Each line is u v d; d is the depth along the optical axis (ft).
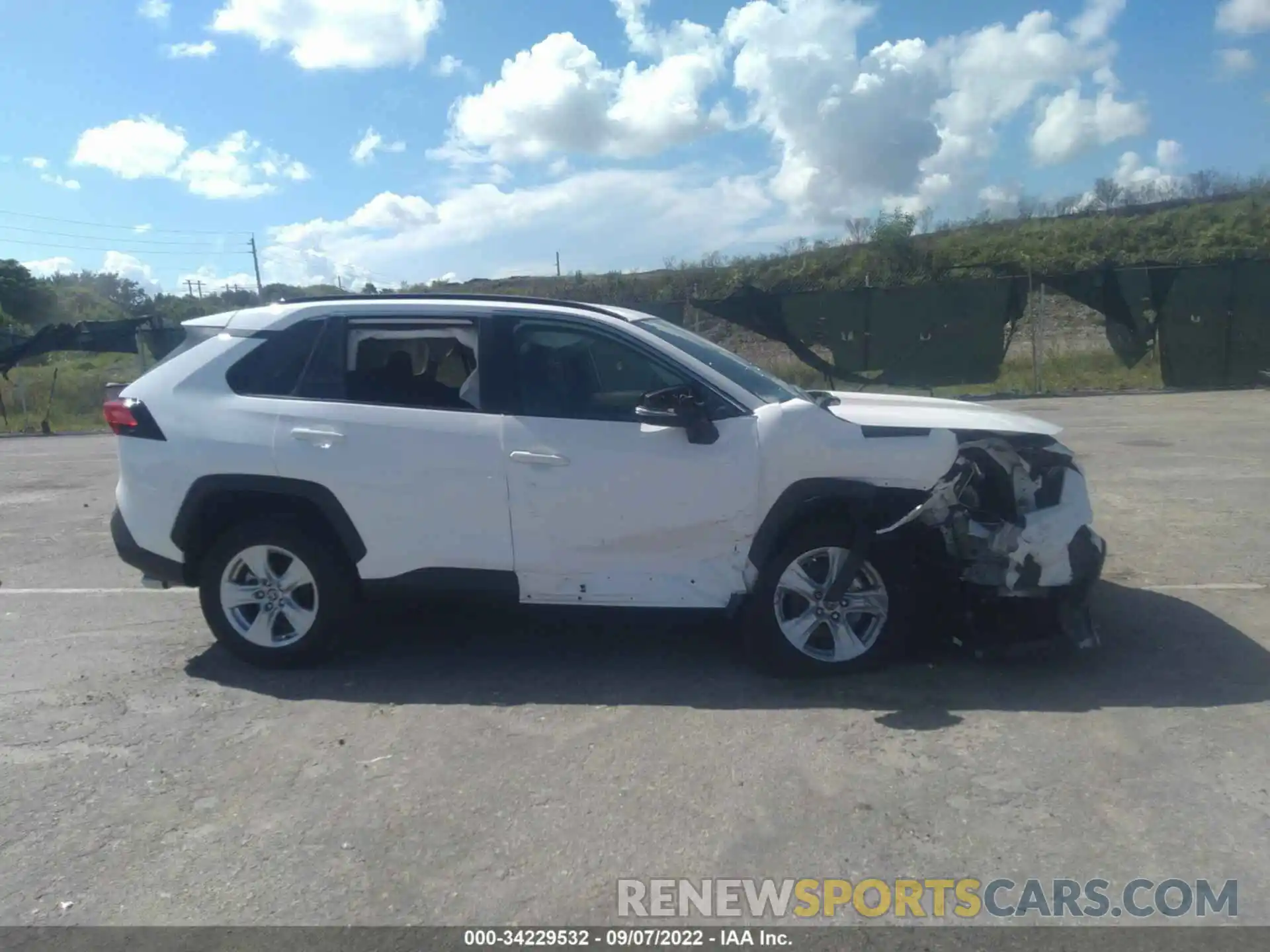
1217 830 13.03
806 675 18.25
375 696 17.97
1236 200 128.47
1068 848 12.69
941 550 18.26
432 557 18.38
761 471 17.76
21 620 22.86
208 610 19.10
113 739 16.43
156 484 18.85
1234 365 66.33
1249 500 31.45
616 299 106.42
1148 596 22.49
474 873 12.44
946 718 16.46
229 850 13.10
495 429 18.15
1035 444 18.43
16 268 156.87
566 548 18.13
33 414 76.18
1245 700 16.96
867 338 67.72
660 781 14.58
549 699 17.62
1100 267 104.99
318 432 18.38
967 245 118.01
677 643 20.29
